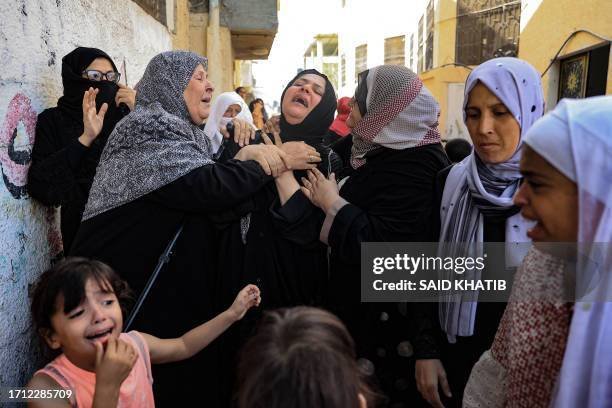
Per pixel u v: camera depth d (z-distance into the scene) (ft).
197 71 6.33
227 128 7.25
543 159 2.85
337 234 5.47
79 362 4.23
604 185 2.65
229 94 10.86
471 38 31.65
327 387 2.87
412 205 5.48
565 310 3.06
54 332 4.21
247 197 5.72
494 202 4.69
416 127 5.60
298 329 3.09
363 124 5.74
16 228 5.67
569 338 2.83
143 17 12.74
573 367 2.78
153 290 5.71
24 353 5.67
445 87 33.37
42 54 6.61
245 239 5.91
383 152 5.74
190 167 5.49
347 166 6.73
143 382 4.61
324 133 6.86
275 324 3.18
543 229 3.02
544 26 22.80
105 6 9.61
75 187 6.58
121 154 5.68
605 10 17.72
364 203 5.73
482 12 30.53
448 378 5.26
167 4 15.96
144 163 5.52
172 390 5.79
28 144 6.13
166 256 5.66
